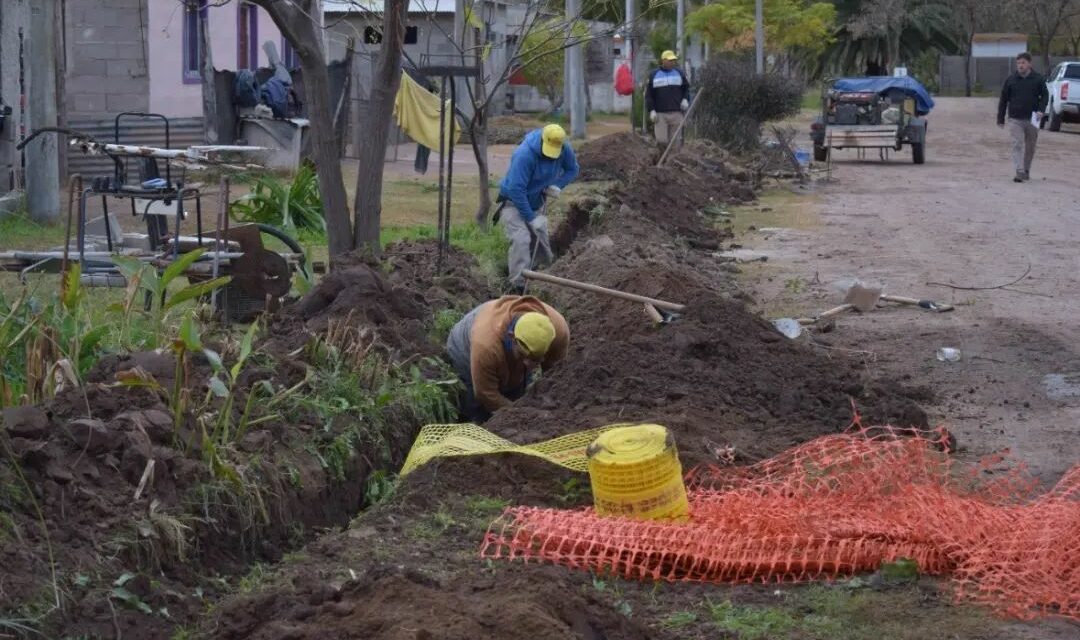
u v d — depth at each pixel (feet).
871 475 19.99
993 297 38.42
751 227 55.52
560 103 139.85
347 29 103.30
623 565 17.13
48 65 45.21
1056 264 44.65
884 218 58.59
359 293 29.37
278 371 23.45
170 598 16.29
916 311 36.06
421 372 26.37
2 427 16.81
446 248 37.68
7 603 14.49
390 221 52.26
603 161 69.00
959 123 149.07
